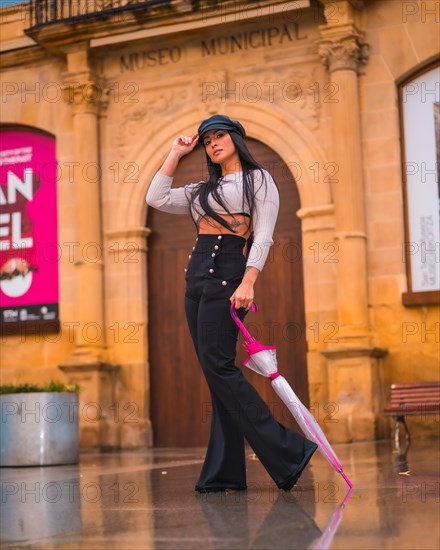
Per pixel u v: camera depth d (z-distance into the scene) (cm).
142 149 1331
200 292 479
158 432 1315
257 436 468
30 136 1419
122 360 1317
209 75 1295
